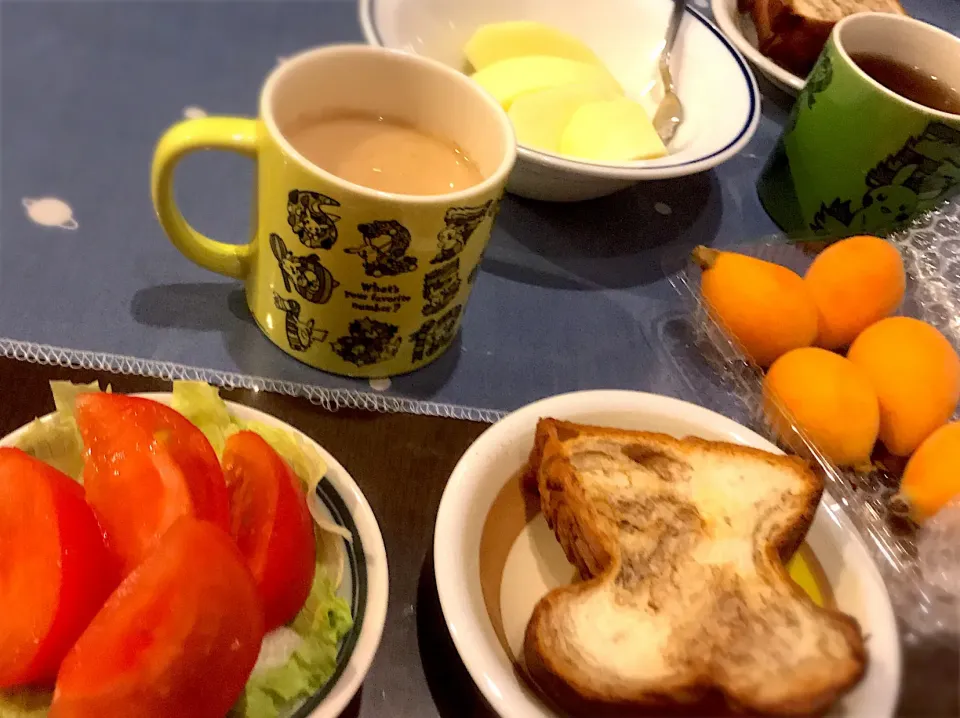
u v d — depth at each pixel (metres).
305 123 0.27
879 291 0.29
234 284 0.31
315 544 0.21
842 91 0.34
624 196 0.39
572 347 0.32
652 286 0.35
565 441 0.24
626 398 0.26
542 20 0.42
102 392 0.21
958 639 0.20
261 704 0.18
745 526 0.23
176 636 0.16
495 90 0.36
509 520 0.25
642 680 0.20
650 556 0.22
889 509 0.25
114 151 0.34
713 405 0.30
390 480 0.26
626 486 0.24
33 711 0.17
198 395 0.23
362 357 0.28
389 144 0.28
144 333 0.28
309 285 0.25
